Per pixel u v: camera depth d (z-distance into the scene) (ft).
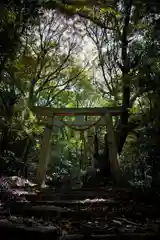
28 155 53.01
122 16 45.06
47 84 58.49
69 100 69.92
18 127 44.04
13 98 42.37
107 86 56.24
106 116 48.73
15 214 22.35
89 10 37.88
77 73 61.57
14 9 30.73
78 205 26.43
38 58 48.32
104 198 30.99
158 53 41.16
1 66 32.73
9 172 43.68
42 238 14.64
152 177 35.68
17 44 32.27
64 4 31.12
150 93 42.16
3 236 14.84
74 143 65.57
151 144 38.73
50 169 62.28
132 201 28.66
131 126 48.16
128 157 50.88
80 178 57.57
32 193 33.47
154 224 18.94
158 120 39.52
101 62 56.44
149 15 37.09
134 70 45.98
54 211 22.34
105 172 52.26
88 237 14.79
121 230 16.44
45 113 48.60
